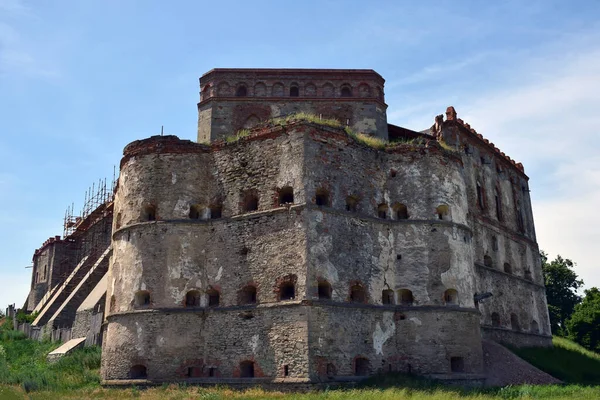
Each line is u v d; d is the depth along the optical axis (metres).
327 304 28.34
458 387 27.78
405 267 31.81
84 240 65.75
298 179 30.03
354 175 32.09
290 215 29.70
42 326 53.84
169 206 32.41
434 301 31.20
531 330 46.22
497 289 41.78
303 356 27.11
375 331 29.95
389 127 42.66
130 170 34.06
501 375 33.38
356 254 30.58
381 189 33.25
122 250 32.72
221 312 30.17
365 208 32.03
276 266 29.44
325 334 27.88
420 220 32.47
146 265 31.52
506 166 48.72
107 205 58.97
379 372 29.44
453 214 33.38
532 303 47.56
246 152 32.53
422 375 29.77
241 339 29.25
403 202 33.09
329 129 31.66
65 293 57.47
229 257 31.08
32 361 42.03
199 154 33.66
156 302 30.80
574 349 50.88
